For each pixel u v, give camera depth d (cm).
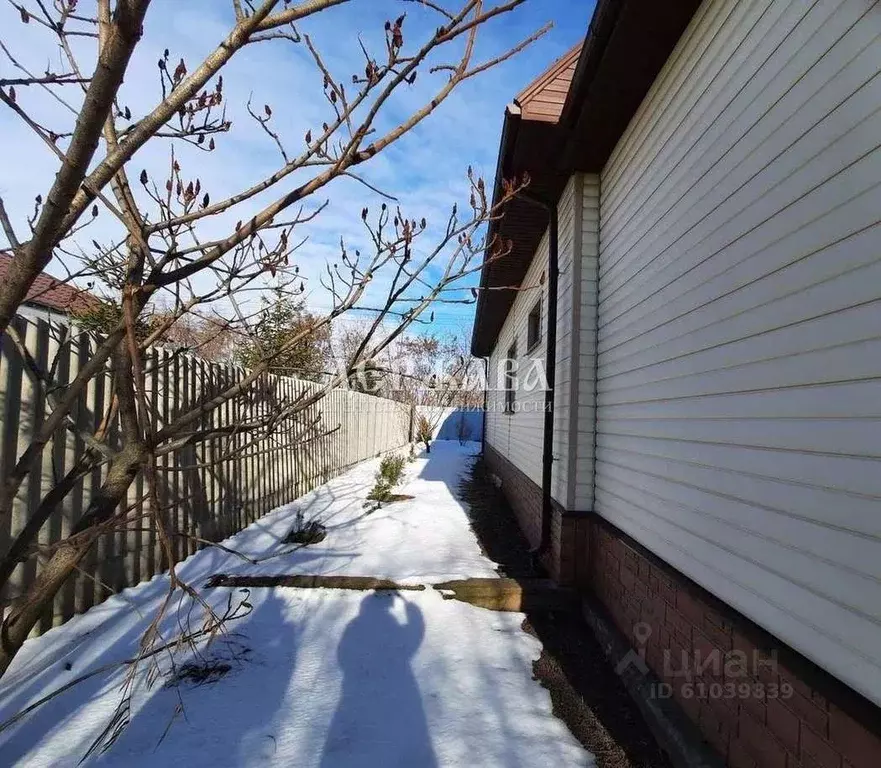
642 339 321
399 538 559
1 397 262
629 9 264
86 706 238
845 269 158
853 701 147
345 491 819
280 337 215
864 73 153
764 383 195
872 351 147
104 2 134
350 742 227
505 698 270
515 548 550
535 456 555
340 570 438
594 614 356
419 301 191
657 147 306
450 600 382
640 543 312
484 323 1016
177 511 420
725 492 219
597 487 401
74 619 304
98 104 84
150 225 134
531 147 406
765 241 198
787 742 171
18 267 95
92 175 99
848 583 153
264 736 228
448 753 223
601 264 411
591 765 222
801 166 179
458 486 971
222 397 143
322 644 315
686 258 263
